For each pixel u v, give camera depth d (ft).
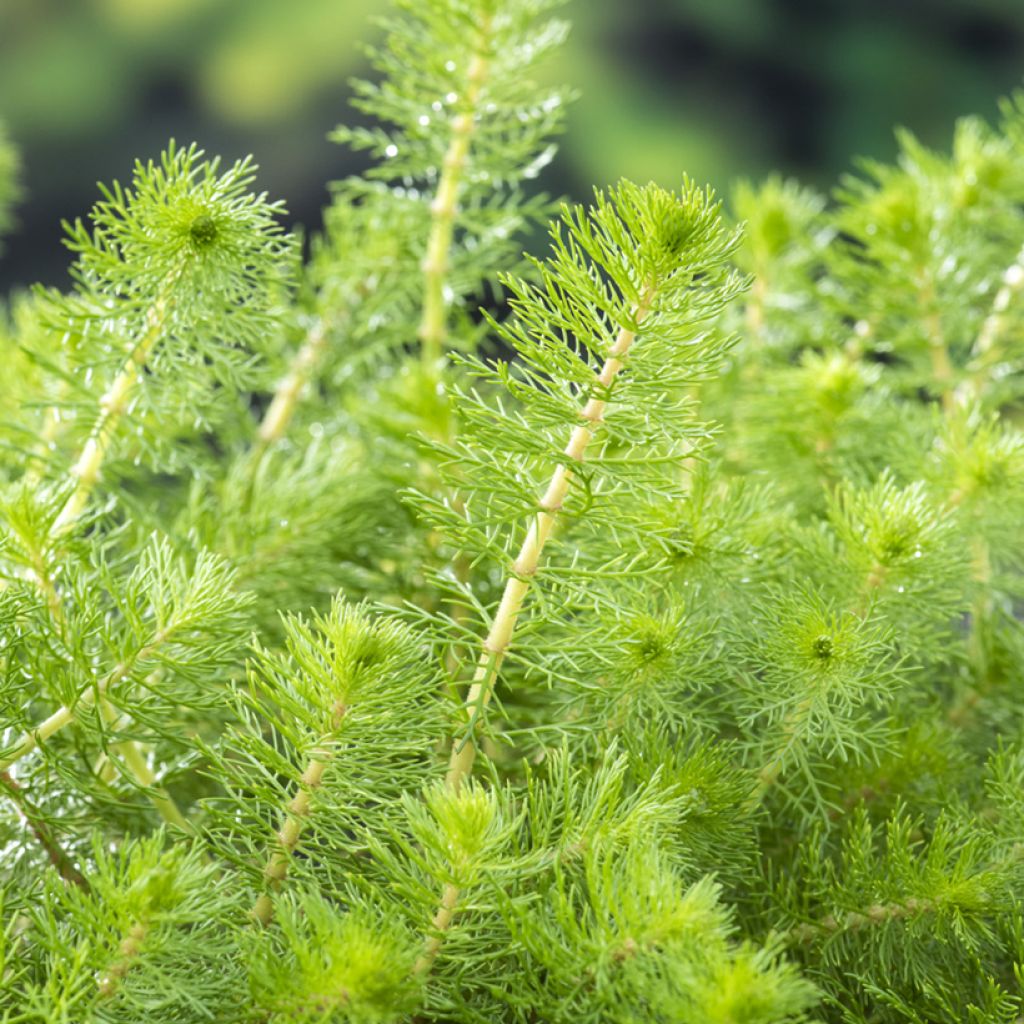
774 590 2.44
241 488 2.70
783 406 2.72
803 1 10.28
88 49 10.11
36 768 2.40
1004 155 2.99
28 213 10.06
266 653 2.29
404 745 2.30
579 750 2.41
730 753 2.39
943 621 2.47
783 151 10.30
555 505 2.32
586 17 10.11
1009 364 2.93
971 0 10.12
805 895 2.38
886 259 2.90
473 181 2.82
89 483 2.49
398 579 2.68
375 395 2.91
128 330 2.46
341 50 9.97
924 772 2.48
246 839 2.30
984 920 2.38
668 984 2.19
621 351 2.29
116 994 2.21
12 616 2.33
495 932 2.28
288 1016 2.20
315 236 2.90
